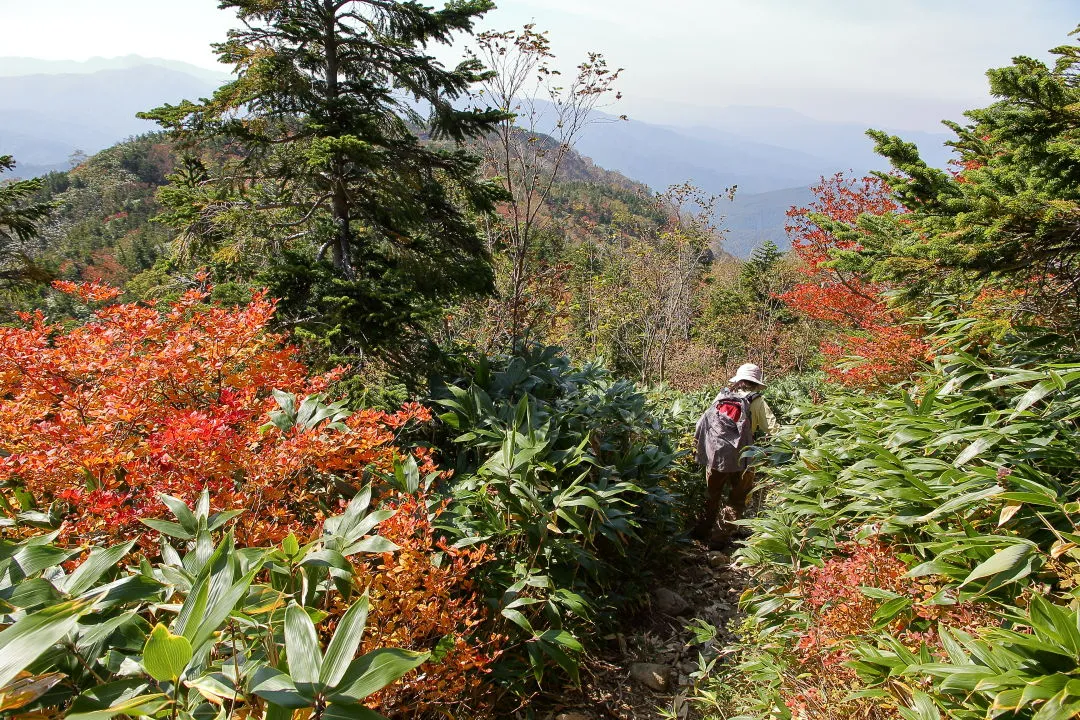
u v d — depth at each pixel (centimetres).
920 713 174
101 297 257
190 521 180
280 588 189
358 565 211
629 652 344
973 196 304
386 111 533
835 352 781
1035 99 267
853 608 237
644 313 1480
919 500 259
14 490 211
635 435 499
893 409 382
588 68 732
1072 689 141
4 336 222
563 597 286
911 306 419
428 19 509
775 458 449
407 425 385
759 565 360
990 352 380
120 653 148
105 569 147
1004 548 210
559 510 298
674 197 1443
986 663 170
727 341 1834
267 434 242
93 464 200
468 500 304
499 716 279
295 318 437
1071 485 228
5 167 824
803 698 228
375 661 125
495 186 566
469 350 550
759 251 2266
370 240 541
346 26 496
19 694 120
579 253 1761
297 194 510
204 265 490
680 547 471
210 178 518
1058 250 294
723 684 291
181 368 236
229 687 132
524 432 368
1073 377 249
